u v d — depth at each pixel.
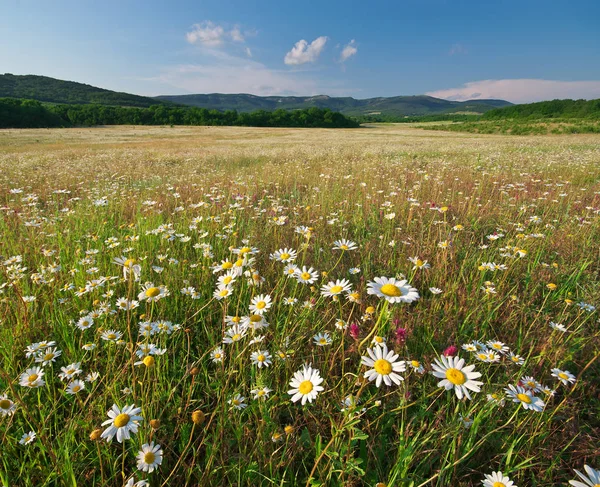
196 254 3.99
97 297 2.83
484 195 7.00
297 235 4.55
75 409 1.99
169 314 2.79
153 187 8.53
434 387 2.13
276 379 2.08
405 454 1.43
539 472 1.73
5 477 1.52
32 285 3.25
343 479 1.54
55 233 4.23
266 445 1.74
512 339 2.63
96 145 29.00
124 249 3.62
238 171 11.66
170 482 1.68
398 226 5.11
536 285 3.29
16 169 11.98
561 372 2.00
